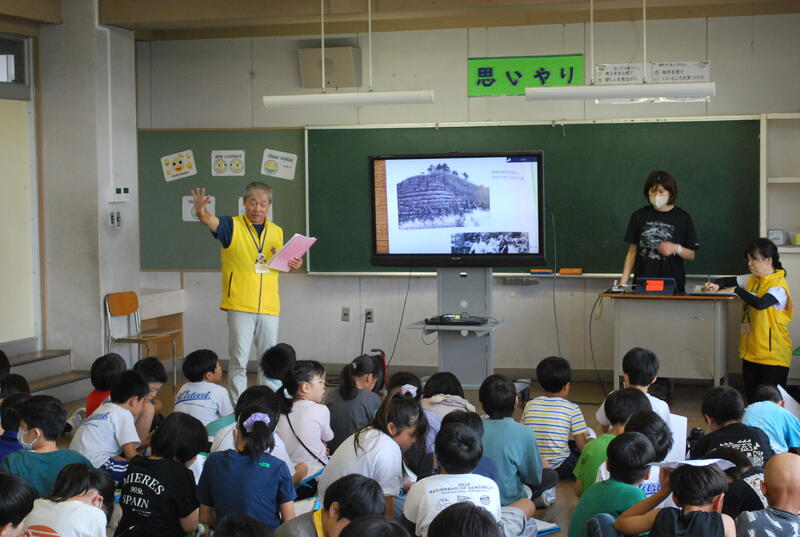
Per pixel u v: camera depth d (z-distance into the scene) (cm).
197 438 345
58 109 750
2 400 423
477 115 798
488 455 402
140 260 876
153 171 864
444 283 704
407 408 354
